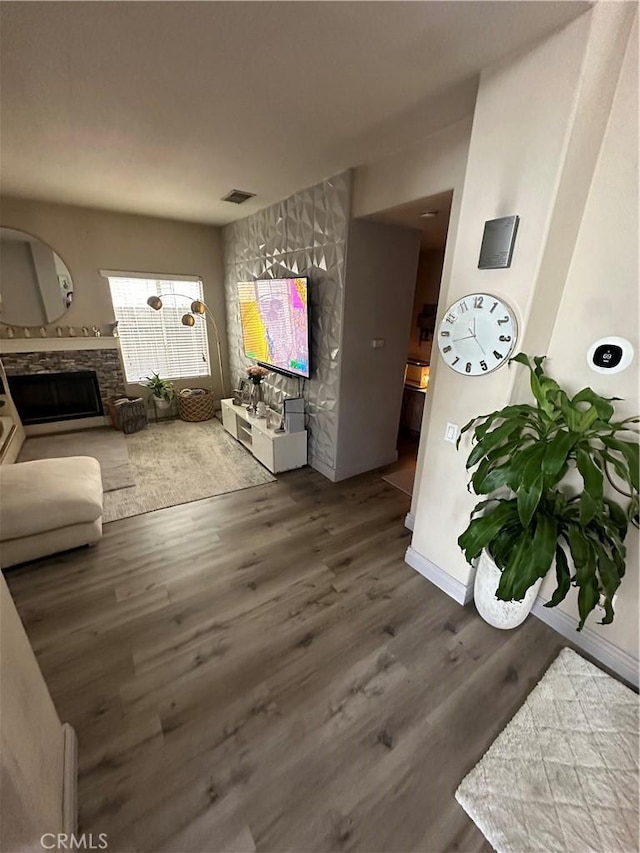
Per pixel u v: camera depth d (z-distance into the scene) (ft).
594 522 5.21
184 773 4.31
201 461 12.53
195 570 7.57
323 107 5.99
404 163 7.50
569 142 4.31
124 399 15.11
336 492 10.78
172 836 3.81
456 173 6.61
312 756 4.50
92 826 3.86
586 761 4.50
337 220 9.24
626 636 5.53
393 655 5.82
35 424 14.25
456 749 4.60
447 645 6.01
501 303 5.24
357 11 3.96
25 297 13.19
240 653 5.80
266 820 3.95
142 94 5.65
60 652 5.75
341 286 9.53
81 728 4.73
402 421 16.15
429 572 7.40
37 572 7.39
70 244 13.39
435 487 6.98
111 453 12.94
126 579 7.28
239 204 11.98
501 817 4.00
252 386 14.76
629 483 4.69
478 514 6.40
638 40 4.21
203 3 3.86
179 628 6.22
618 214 4.75
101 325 14.69
